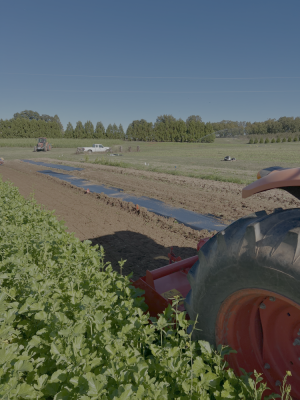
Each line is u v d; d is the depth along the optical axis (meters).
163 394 1.68
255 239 1.61
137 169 19.39
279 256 1.50
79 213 8.56
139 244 5.99
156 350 2.06
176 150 43.97
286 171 1.86
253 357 1.98
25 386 1.75
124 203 9.19
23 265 3.60
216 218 7.69
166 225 7.16
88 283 3.20
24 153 42.47
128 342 2.33
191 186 12.38
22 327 2.86
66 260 3.67
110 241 6.21
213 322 2.02
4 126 89.56
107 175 16.67
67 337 2.18
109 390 1.76
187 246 5.84
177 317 2.13
